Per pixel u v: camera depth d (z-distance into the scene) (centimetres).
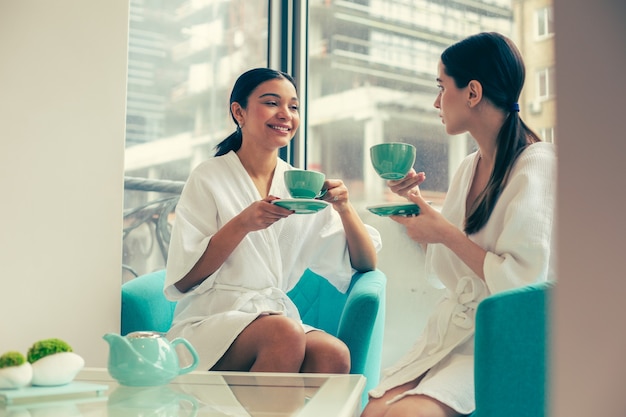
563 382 39
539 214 154
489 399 126
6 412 104
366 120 265
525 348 125
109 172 204
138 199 264
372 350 188
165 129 272
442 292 235
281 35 292
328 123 279
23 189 192
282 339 167
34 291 191
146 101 268
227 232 185
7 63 192
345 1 276
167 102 273
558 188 39
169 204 272
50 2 199
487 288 161
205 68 284
